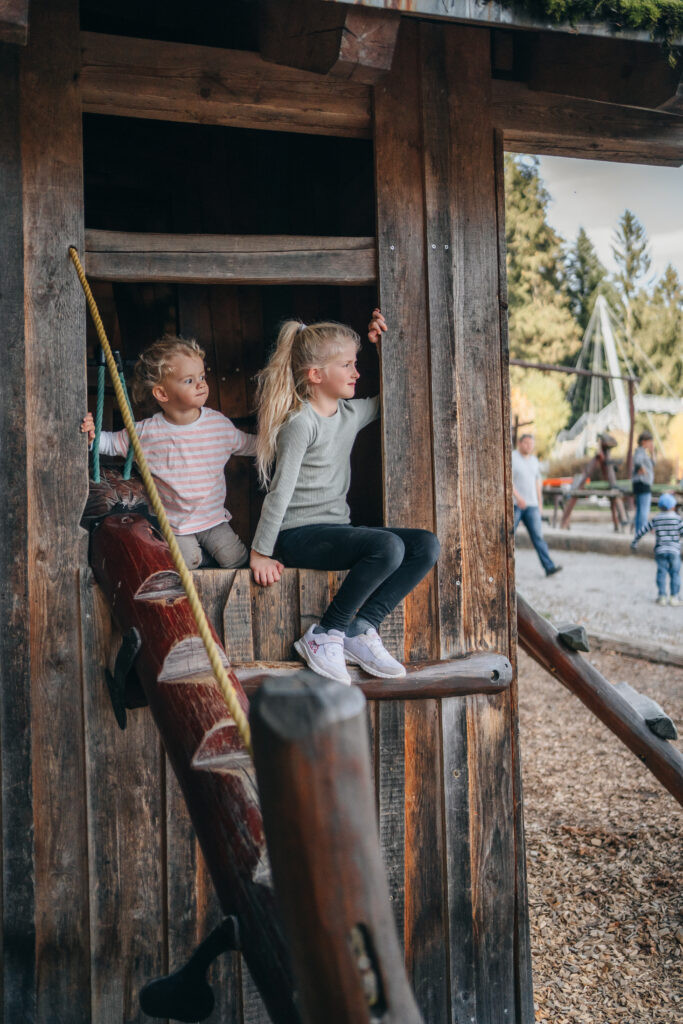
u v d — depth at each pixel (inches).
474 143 131.9
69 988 113.3
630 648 346.9
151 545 110.8
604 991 148.3
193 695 94.9
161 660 98.8
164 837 116.6
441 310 130.0
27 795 111.6
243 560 133.2
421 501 129.3
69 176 114.2
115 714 110.7
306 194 173.2
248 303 171.2
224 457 132.2
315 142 172.6
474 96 131.8
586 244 1120.8
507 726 132.3
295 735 49.6
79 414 114.4
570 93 130.4
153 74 118.1
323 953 51.0
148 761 115.9
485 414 132.4
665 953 158.9
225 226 174.7
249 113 124.2
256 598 120.2
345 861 50.3
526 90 135.0
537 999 146.0
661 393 1107.3
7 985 110.7
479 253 132.3
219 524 131.9
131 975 115.5
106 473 128.0
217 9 158.6
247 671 116.0
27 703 111.7
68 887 113.3
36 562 112.7
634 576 493.7
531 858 197.6
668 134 143.0
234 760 88.6
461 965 128.6
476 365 132.0
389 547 114.2
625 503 738.8
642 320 1130.7
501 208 133.6
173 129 174.1
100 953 114.2
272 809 50.9
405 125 128.6
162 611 103.0
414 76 129.1
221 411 168.7
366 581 114.4
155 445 127.7
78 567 114.2
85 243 116.1
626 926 168.1
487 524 132.2
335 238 126.3
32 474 112.7
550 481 789.9
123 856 115.1
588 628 375.9
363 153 156.7
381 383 128.0
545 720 288.7
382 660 119.3
